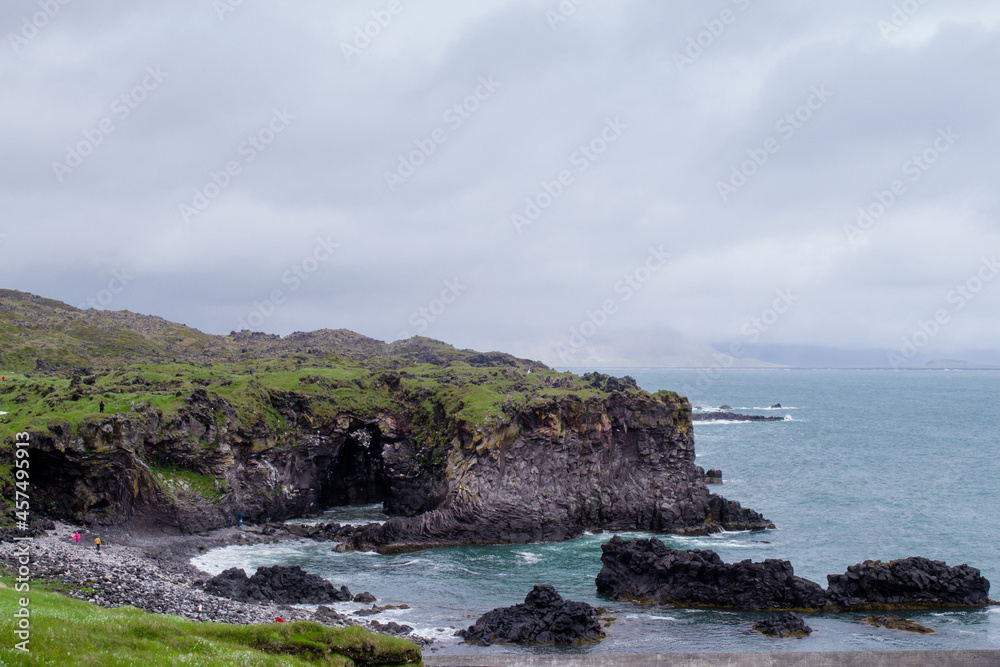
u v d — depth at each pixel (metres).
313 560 85.75
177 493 91.00
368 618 64.25
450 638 59.44
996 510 113.44
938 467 158.50
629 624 63.69
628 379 140.00
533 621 60.53
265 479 103.12
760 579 68.44
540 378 149.75
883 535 97.88
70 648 33.97
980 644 59.12
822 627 62.81
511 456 101.94
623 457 108.19
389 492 115.12
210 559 83.12
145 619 40.28
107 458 84.56
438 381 139.25
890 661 51.22
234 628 42.59
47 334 193.38
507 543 96.69
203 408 97.44
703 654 50.78
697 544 94.00
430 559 87.50
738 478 145.25
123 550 78.94
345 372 140.50
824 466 160.88
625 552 73.62
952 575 68.56
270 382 120.94
